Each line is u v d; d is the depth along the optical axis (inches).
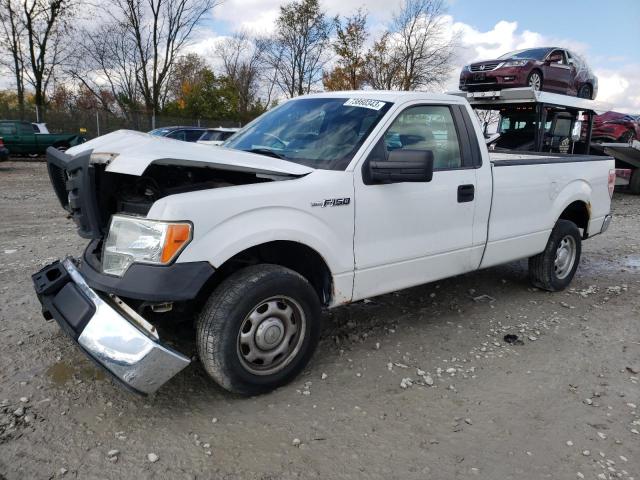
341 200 134.0
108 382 131.4
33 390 126.3
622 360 156.1
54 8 1259.8
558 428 120.2
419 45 1298.0
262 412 121.9
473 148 171.0
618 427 121.6
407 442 112.9
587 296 216.1
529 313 192.7
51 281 130.8
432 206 156.0
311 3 1558.8
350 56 1284.4
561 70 524.4
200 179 135.3
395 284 152.1
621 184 558.3
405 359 151.5
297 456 106.7
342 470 103.2
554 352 160.1
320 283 141.6
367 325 175.2
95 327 111.1
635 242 328.5
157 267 109.0
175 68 1710.1
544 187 196.4
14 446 105.6
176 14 1460.4
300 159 144.3
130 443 108.3
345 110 155.7
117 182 127.8
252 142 161.6
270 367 128.5
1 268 219.3
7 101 1262.3
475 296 209.5
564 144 493.7
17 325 162.6
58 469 99.7
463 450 111.0
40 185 534.3
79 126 1106.7
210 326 117.5
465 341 165.6
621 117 593.9
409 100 154.7
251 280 120.3
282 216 123.8
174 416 118.6
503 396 133.3
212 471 101.2
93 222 124.3
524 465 107.0
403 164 131.6
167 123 1230.3
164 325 146.4
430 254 159.2
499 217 179.9
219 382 121.5
